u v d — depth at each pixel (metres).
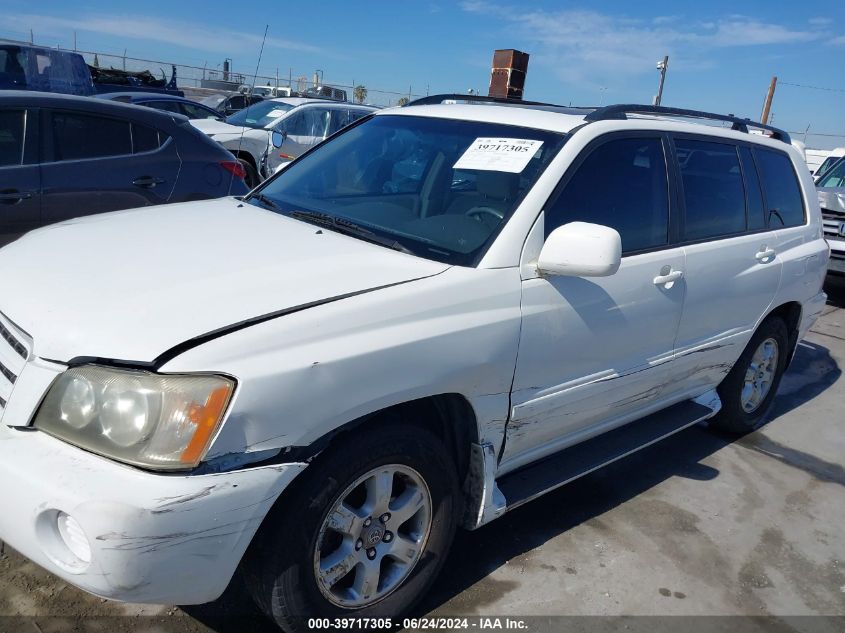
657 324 3.38
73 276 2.34
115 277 2.31
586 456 3.44
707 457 4.46
